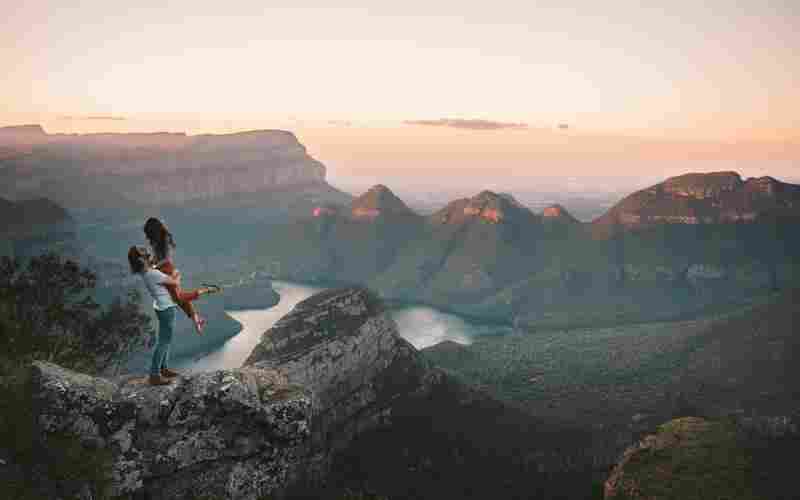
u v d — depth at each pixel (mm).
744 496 52188
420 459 90125
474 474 88312
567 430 112000
